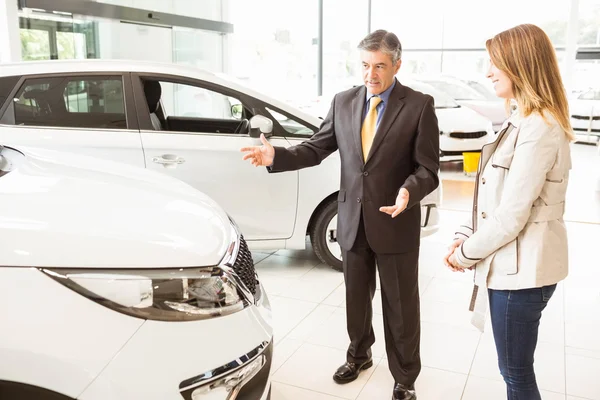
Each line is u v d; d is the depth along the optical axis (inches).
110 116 142.1
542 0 486.9
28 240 53.9
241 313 60.9
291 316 133.8
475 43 513.0
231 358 58.0
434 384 104.4
